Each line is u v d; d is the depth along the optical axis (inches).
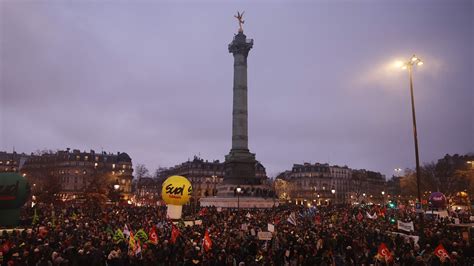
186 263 850.1
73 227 1362.0
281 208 2987.2
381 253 905.5
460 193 3629.4
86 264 862.5
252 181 3708.2
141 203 5378.9
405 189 4977.9
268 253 959.6
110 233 1237.1
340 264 1047.6
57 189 3543.3
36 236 1109.7
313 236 1208.8
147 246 1008.9
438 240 1173.7
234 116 3841.0
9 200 1512.1
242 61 3907.5
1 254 832.3
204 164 7568.9
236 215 2022.6
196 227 1457.9
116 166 7377.0
